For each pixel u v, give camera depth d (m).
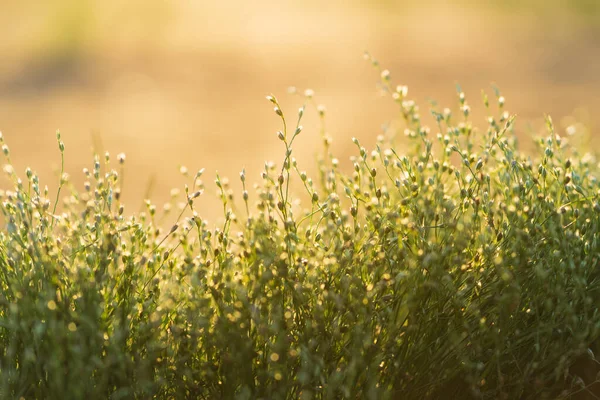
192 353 2.36
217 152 8.06
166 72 12.64
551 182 2.90
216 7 18.42
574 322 2.38
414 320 2.43
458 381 2.50
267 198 2.54
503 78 11.37
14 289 2.32
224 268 2.47
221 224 3.60
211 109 10.32
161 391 2.39
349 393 2.18
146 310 2.46
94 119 9.88
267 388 2.27
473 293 2.53
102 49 14.08
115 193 2.58
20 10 16.92
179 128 9.27
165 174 7.26
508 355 2.51
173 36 15.35
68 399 2.15
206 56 13.72
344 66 12.82
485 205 2.64
